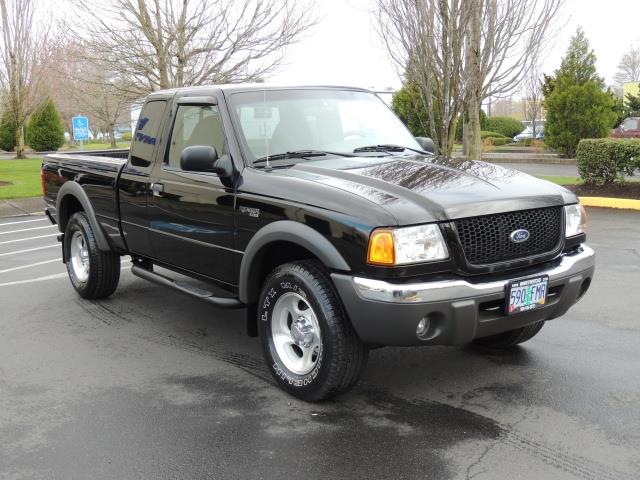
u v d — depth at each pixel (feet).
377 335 12.03
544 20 41.96
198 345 17.51
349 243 12.20
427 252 12.03
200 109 16.53
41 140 130.62
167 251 17.53
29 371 15.71
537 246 13.44
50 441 12.12
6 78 105.40
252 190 14.32
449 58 41.60
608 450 11.50
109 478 10.81
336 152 15.84
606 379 14.70
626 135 98.27
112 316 20.16
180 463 11.26
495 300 12.53
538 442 11.82
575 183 50.52
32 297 22.53
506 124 145.59
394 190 12.88
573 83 86.48
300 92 16.92
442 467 11.00
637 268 25.46
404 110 77.71
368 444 11.83
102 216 20.36
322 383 13.01
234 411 13.33
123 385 14.79
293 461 11.27
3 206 48.34
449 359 16.12
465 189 13.10
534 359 16.01
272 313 14.07
